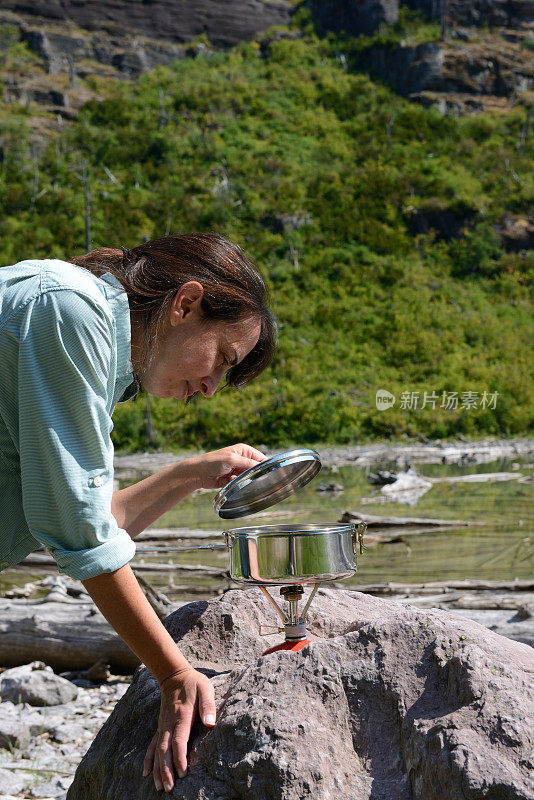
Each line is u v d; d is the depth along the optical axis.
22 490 1.49
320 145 75.88
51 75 79.81
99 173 68.56
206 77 84.31
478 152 73.50
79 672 4.28
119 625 1.48
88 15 85.81
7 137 67.75
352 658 1.57
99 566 1.40
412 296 55.91
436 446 32.50
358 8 90.69
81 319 1.42
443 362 46.78
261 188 66.81
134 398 1.71
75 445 1.42
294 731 1.44
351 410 38.09
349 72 87.69
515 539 10.52
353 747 1.47
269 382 43.00
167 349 1.55
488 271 60.84
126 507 1.93
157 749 1.50
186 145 72.56
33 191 61.88
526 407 39.06
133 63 84.06
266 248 60.12
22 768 2.77
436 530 11.32
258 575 1.63
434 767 1.34
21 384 1.42
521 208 66.06
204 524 12.66
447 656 1.52
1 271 1.50
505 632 4.52
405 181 67.94
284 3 95.06
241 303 1.56
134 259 1.59
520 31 86.44
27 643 4.32
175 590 6.98
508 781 1.26
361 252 60.84
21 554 1.66
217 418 37.91
